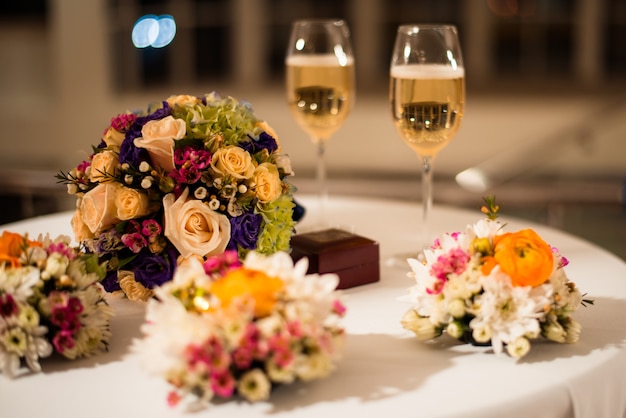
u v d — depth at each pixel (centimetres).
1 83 439
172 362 82
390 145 405
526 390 87
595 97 393
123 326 100
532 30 412
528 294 92
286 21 417
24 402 86
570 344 95
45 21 433
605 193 357
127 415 84
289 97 128
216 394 86
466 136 402
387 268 116
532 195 355
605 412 90
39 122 425
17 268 91
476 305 91
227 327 82
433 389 87
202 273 88
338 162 411
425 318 94
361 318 101
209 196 104
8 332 90
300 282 87
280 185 106
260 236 105
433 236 128
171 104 108
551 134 384
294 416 83
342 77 126
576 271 114
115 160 104
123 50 418
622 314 101
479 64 414
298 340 83
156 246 102
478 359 92
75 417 84
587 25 402
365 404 84
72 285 93
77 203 105
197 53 423
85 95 417
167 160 103
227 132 104
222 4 419
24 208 321
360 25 415
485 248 93
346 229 128
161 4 418
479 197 357
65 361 93
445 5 413
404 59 112
